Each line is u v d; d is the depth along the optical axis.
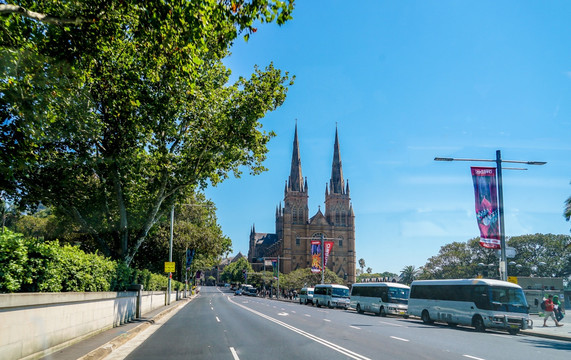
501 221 23.02
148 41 12.13
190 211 53.28
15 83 10.87
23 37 10.97
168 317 26.66
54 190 19.17
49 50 11.40
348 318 27.70
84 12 10.59
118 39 15.47
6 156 12.09
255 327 19.84
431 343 14.58
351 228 142.50
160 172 22.72
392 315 35.25
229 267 198.38
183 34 10.40
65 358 9.89
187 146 22.84
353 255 140.50
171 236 39.88
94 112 18.02
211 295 94.94
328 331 18.22
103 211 22.81
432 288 25.92
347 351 12.26
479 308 21.72
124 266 20.53
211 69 21.64
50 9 10.92
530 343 15.84
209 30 10.45
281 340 14.89
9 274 9.23
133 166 20.84
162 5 9.71
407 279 125.88
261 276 133.00
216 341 14.62
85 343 12.67
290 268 137.50
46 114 13.24
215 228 56.56
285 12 9.49
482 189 22.62
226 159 23.78
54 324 10.95
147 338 15.54
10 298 8.30
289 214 141.38
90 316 14.38
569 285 63.16
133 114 19.80
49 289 11.12
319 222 142.25
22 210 19.77
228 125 22.09
